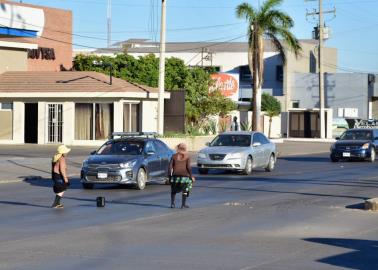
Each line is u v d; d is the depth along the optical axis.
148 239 16.08
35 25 64.50
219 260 13.59
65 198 25.23
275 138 78.25
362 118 99.94
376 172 37.91
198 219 19.50
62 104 54.81
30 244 15.39
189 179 21.98
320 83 81.75
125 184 29.05
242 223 18.72
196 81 70.50
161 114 48.12
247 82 111.50
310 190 27.91
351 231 17.41
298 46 63.34
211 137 57.28
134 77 70.25
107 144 29.84
